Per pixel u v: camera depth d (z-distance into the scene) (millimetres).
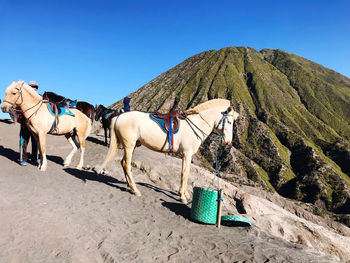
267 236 6188
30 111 8445
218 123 7668
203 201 6258
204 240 5488
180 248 5059
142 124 7254
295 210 18828
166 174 12172
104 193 7477
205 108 7598
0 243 4262
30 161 10062
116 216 6051
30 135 9602
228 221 6430
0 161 9203
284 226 9617
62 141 16656
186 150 7465
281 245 5754
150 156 14773
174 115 7375
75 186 7688
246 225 6578
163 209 6984
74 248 4457
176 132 7266
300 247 5789
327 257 5445
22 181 7316
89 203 6527
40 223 5035
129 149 7406
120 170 11594
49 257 4152
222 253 5035
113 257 4398
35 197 6266
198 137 7465
